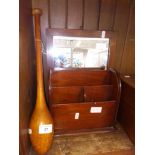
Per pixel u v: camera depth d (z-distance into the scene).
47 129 1.58
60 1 1.94
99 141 1.91
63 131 1.94
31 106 1.86
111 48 2.17
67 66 2.10
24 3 1.49
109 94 2.08
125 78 2.10
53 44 2.00
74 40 2.04
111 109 1.98
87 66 2.17
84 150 1.76
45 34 1.99
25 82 1.53
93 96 2.04
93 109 1.90
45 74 2.10
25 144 1.50
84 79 2.12
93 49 2.12
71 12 2.00
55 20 1.99
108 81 2.18
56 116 1.83
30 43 1.80
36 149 1.62
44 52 2.04
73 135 1.97
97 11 2.06
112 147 1.82
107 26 2.14
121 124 2.18
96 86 2.01
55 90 1.91
